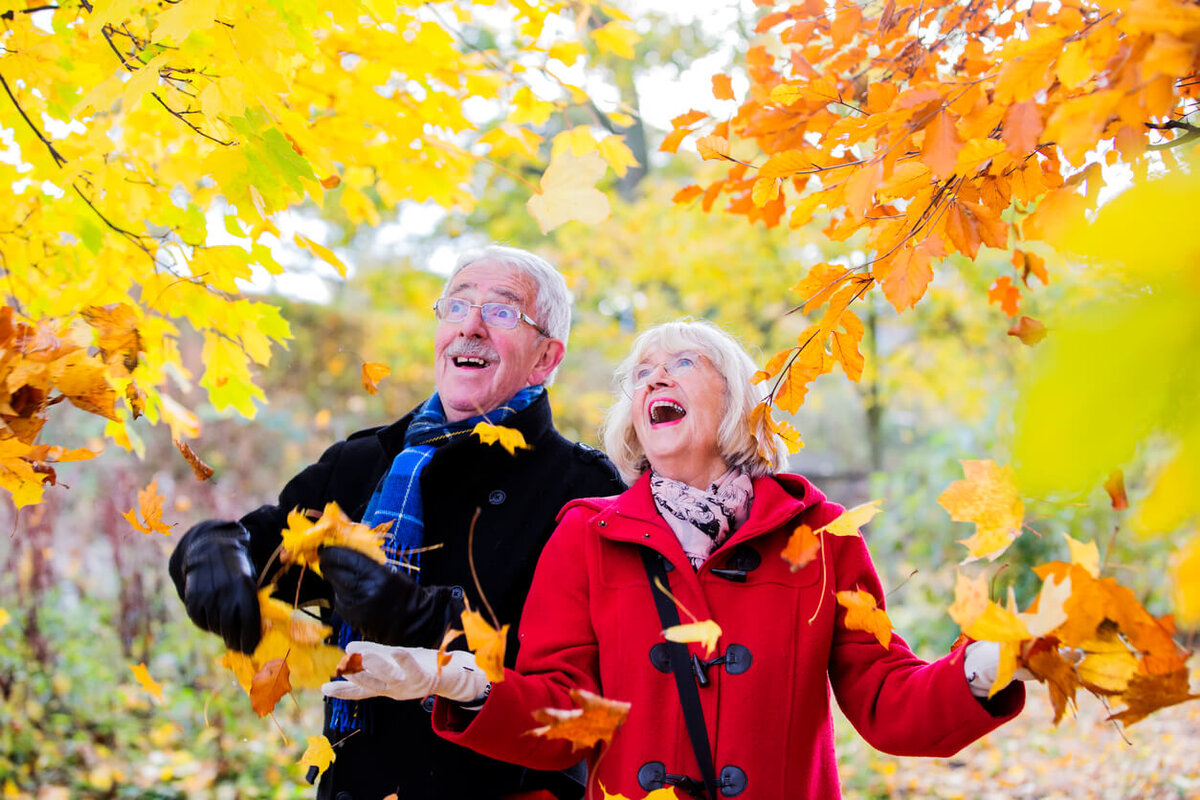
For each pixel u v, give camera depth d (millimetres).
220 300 1979
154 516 1648
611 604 1716
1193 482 636
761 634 1645
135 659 5023
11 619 4891
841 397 15336
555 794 1876
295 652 1438
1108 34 998
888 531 6512
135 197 1868
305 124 1846
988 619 1173
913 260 1438
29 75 1706
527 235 10984
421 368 9977
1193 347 611
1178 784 3879
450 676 1462
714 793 1543
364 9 1730
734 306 8938
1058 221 1259
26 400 1538
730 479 1832
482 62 2105
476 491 2000
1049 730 5082
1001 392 6465
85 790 3957
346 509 2094
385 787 1823
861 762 4668
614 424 2008
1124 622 1126
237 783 4145
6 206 1917
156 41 1453
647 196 9984
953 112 1205
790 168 1429
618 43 2080
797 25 1984
